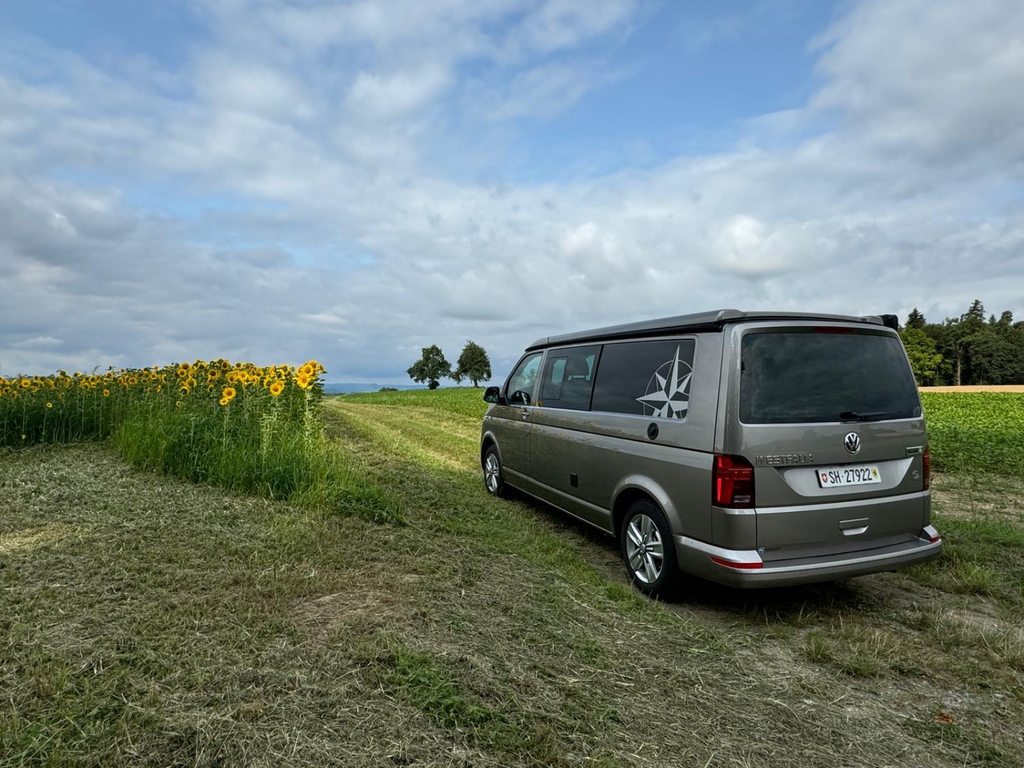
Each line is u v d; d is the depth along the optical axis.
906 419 4.21
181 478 6.76
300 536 4.84
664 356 4.55
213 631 3.12
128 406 9.86
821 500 3.86
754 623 4.02
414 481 7.76
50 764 2.05
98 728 2.26
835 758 2.51
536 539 5.64
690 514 4.03
